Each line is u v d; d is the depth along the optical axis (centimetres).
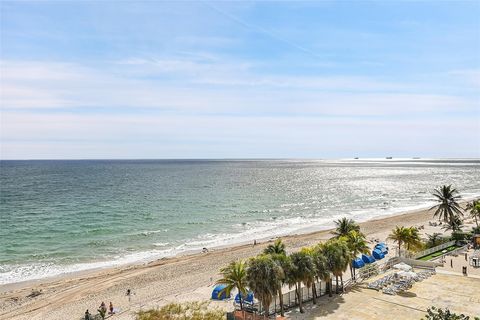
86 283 4753
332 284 4106
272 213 10000
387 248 5828
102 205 10738
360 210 10775
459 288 3816
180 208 10394
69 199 11919
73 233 7356
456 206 8150
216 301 4044
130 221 8556
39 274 5131
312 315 3297
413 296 3631
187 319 3516
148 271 5203
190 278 4900
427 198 13288
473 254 4938
